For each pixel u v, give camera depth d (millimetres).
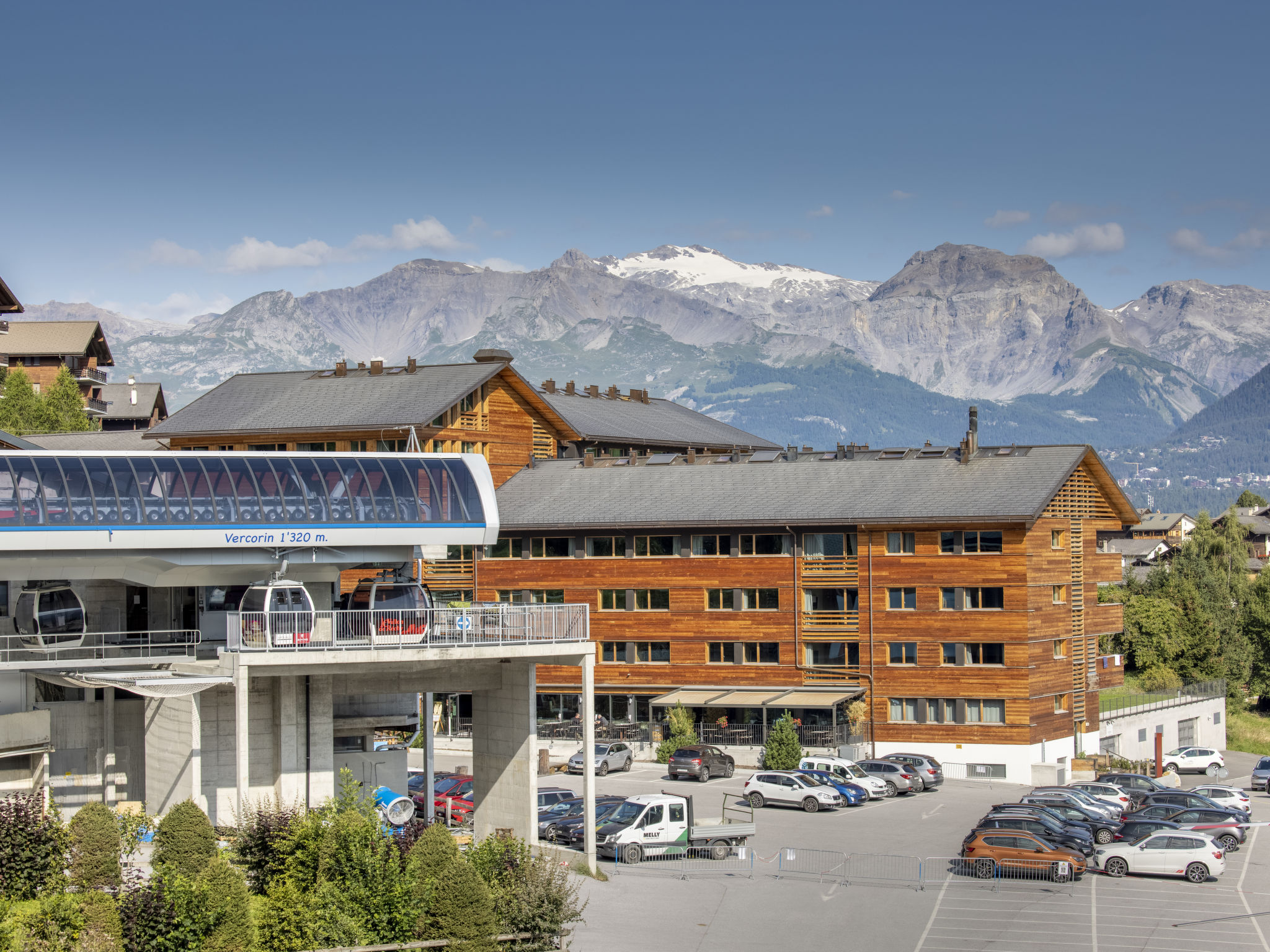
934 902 48281
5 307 113000
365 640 47219
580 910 42594
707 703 83312
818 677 84125
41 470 47094
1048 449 85375
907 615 82312
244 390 101938
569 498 91812
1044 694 81312
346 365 101750
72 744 51281
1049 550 82500
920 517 81375
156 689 44781
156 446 108812
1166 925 45469
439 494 51844
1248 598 143000
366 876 36719
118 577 49000
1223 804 70875
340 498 50500
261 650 45469
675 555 87625
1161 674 121875
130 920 32562
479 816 55062
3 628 48906
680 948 41656
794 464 90625
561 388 122750
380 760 55656
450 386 94250
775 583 85438
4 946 30484
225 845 44719
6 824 37250
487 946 36031
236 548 49125
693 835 54281
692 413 139125
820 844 57844
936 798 72062
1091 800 65000
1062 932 44469
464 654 48344
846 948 42156
